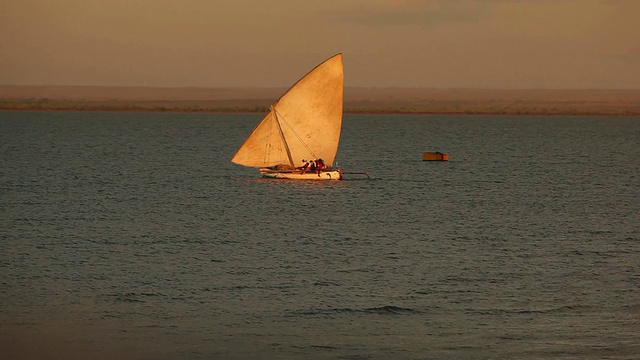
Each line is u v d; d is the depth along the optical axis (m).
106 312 121.38
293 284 138.25
